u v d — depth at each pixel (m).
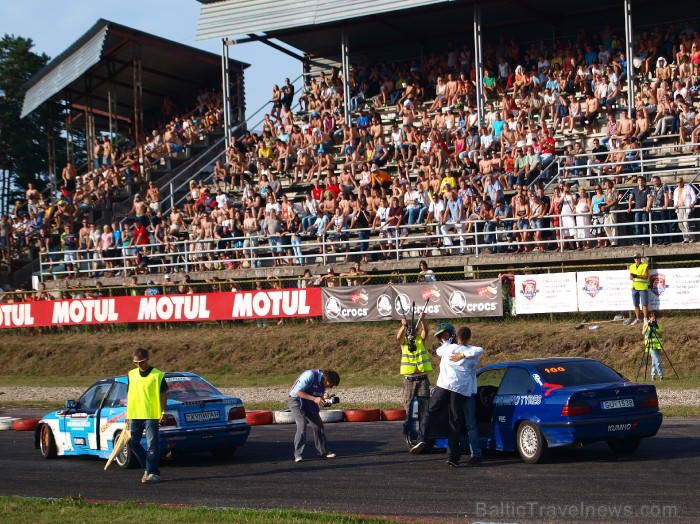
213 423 15.89
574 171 32.78
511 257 29.88
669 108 32.44
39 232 43.66
